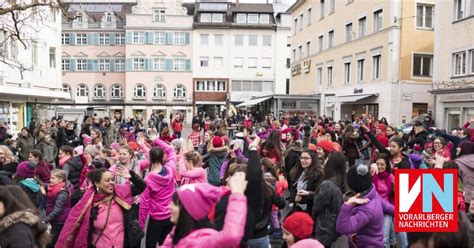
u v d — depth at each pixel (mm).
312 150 6168
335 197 4902
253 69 65000
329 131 12781
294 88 49000
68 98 33750
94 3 72062
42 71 30938
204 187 3010
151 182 5742
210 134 12289
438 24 24047
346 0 35438
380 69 30297
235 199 2924
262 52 65000
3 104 24141
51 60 32781
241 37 64625
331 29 38438
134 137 15555
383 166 6023
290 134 12766
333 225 4895
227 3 65438
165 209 5828
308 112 38031
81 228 5105
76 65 64375
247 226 3289
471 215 5047
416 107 28906
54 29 33094
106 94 64500
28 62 28562
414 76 28797
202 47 63906
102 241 5109
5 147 7480
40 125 13102
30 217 3525
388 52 29016
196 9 67500
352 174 4387
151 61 62938
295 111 37875
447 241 2447
